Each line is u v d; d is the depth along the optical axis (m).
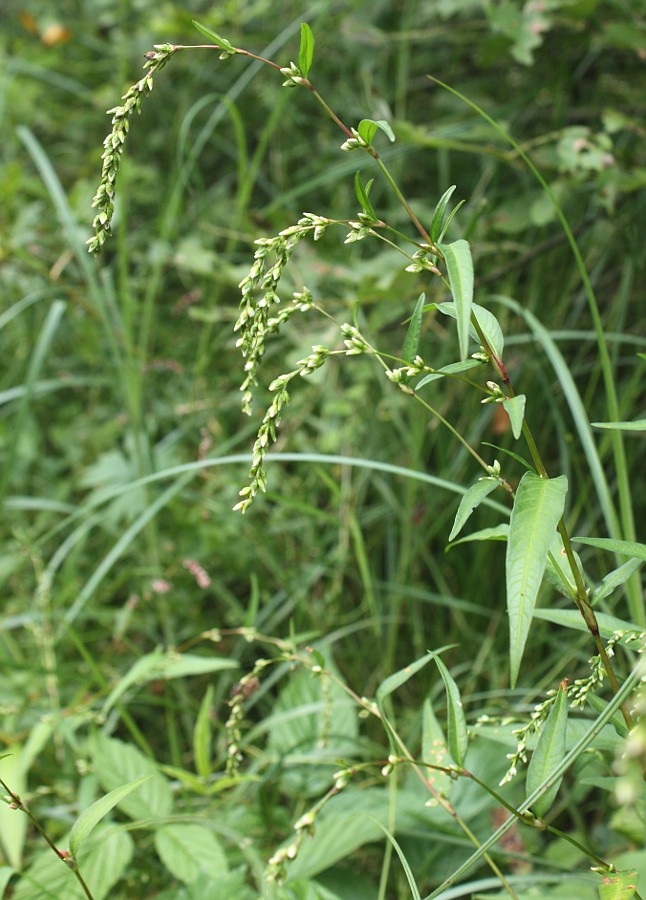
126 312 1.12
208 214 1.47
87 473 1.21
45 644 1.00
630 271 1.09
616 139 1.26
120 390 1.25
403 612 1.10
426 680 1.02
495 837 0.56
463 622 1.05
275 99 1.48
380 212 1.35
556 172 1.15
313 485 1.19
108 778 0.76
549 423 1.13
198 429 1.31
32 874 0.70
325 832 0.73
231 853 0.78
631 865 0.64
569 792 0.86
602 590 0.56
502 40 1.12
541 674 1.01
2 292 1.50
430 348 1.24
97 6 1.78
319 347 0.55
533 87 1.30
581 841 0.79
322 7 1.30
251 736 0.81
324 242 1.13
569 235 0.76
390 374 0.55
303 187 1.19
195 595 1.13
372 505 1.23
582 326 1.22
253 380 0.54
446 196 0.54
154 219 1.62
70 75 1.81
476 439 1.11
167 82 1.70
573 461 1.04
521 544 0.50
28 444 1.36
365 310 1.19
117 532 1.17
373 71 1.47
